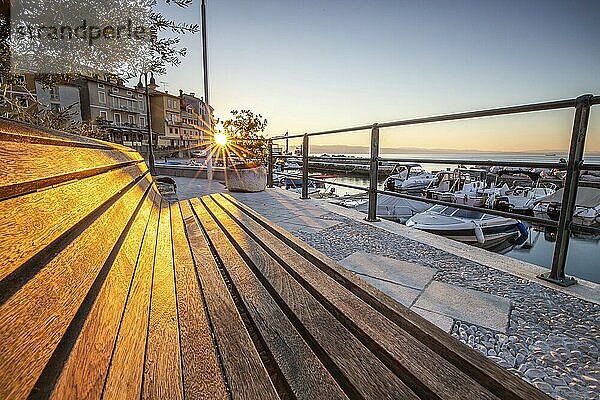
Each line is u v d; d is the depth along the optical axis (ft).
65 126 9.61
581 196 22.08
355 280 3.68
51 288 1.74
